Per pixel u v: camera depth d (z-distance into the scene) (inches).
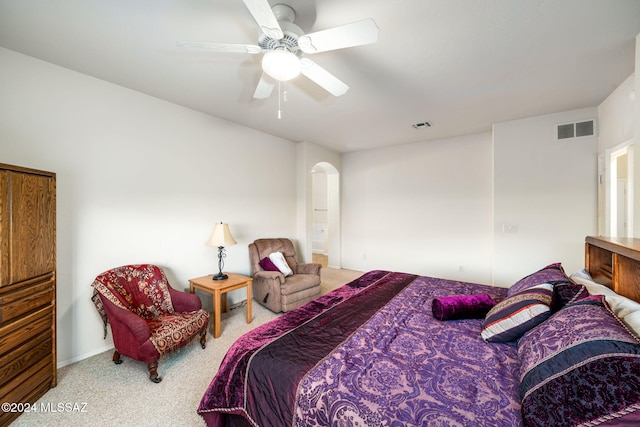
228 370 54.6
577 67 88.7
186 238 123.6
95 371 84.3
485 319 61.5
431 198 182.2
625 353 29.8
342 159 224.4
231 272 144.0
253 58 83.4
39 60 83.7
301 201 186.9
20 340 66.0
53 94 86.4
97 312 95.5
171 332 82.6
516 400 37.5
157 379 78.6
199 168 128.6
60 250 87.7
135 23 67.4
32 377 69.2
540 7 62.0
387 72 91.1
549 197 131.7
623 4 60.8
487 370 44.9
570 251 127.7
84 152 93.0
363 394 40.2
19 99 80.1
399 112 128.3
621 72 92.0
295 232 188.7
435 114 131.1
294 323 66.2
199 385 77.5
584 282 64.1
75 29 69.6
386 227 202.2
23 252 66.9
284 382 45.8
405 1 60.2
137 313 91.2
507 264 141.6
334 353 51.3
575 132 125.6
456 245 173.8
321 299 83.5
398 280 103.1
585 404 29.5
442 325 63.2
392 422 35.5
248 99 113.7
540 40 74.2
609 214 113.8
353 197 218.7
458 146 171.8
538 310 50.4
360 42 57.3
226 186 141.3
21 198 66.5
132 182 105.5
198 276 128.2
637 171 71.9
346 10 62.9
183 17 65.3
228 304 141.8
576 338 36.1
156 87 103.0
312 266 151.9
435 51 79.3
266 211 165.5
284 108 123.7
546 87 103.0
